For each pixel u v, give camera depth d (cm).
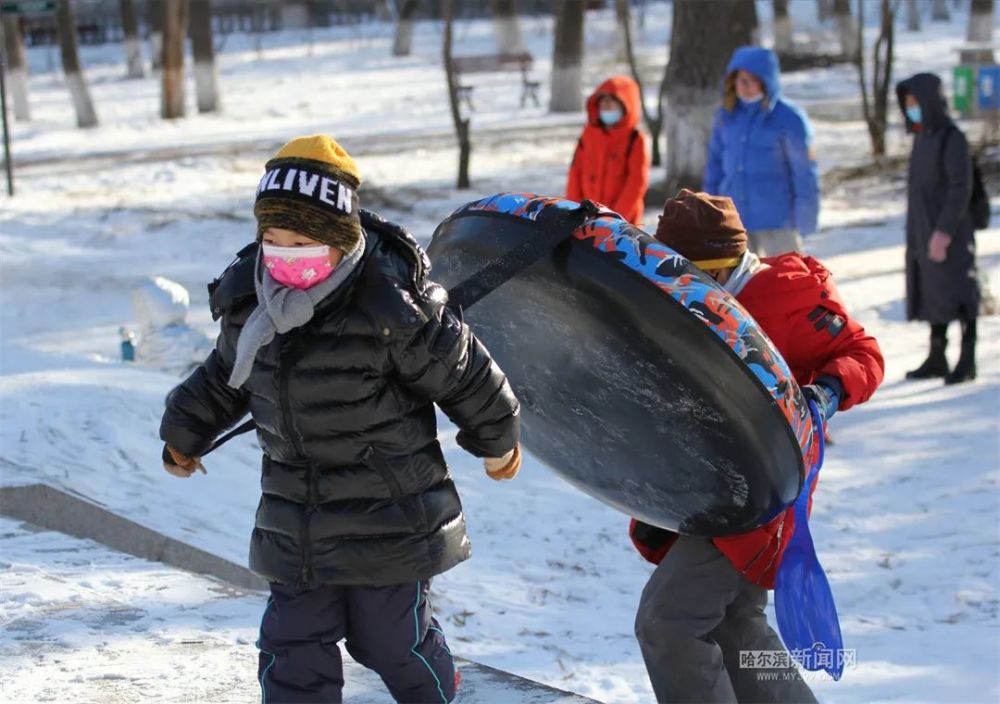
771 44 6469
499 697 484
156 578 638
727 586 456
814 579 442
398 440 385
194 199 2758
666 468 454
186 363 1236
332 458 385
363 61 6312
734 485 436
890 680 668
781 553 453
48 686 505
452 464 1076
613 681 678
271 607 404
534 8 8300
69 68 4478
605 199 1210
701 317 416
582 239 432
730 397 418
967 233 1223
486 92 5097
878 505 973
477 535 927
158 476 906
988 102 3612
